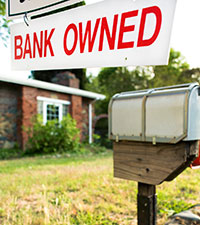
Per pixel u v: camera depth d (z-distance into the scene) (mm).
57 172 4734
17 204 2820
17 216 2479
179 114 1149
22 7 1678
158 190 3309
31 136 9203
